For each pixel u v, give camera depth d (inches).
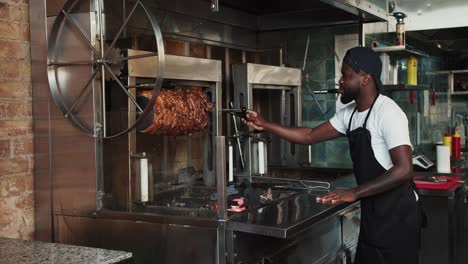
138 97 94.6
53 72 94.3
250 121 118.4
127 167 95.2
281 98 144.8
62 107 93.6
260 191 115.3
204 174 120.4
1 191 93.8
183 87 112.6
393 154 95.2
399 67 195.5
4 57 93.4
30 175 98.4
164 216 87.9
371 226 103.0
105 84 91.8
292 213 92.0
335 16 144.9
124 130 94.0
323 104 148.1
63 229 96.7
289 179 124.7
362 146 101.2
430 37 200.2
